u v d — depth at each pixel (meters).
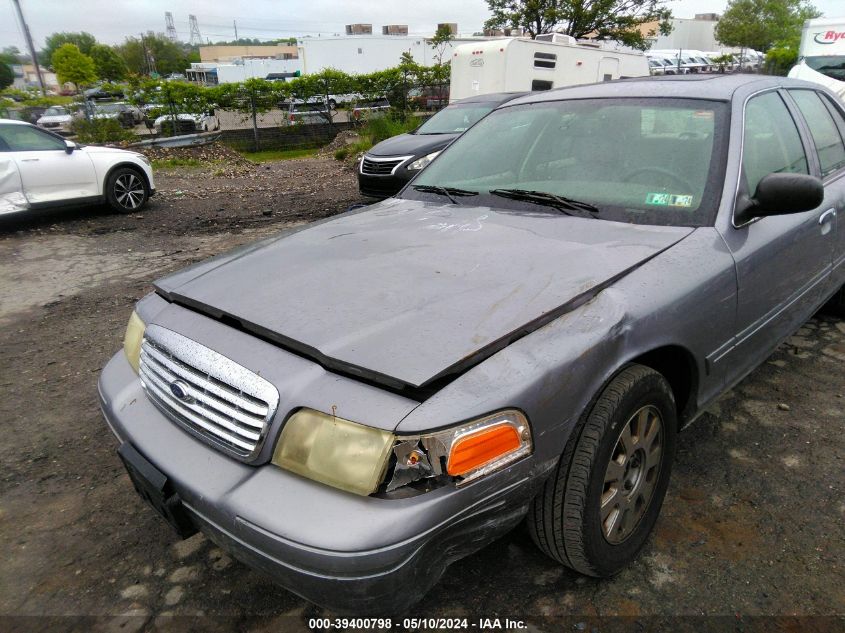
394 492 1.62
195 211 9.68
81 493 2.92
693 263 2.35
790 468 2.86
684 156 2.77
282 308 2.06
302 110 23.59
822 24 15.03
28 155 8.34
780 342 3.21
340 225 2.94
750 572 2.28
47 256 7.18
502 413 1.70
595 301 2.05
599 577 2.22
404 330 1.87
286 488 1.69
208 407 1.95
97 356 4.45
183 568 2.43
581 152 3.03
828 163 3.57
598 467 1.96
